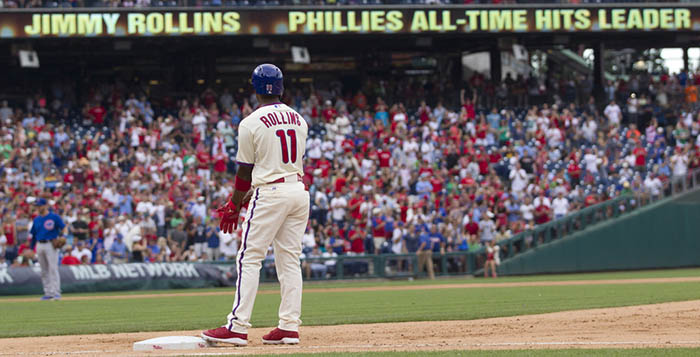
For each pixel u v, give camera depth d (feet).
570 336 54.24
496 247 180.14
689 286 120.98
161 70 250.78
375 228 180.14
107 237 167.32
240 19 214.07
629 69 342.85
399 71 265.95
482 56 299.79
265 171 50.08
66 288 148.66
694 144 222.28
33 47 230.68
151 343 48.32
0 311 98.07
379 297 113.50
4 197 181.37
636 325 61.26
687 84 241.14
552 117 218.18
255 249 49.93
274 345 50.14
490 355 42.29
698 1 234.58
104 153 195.72
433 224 180.96
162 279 156.97
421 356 42.06
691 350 43.86
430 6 220.23
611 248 195.11
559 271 190.70
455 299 104.58
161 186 190.49
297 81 264.31
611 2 229.25
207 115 215.31
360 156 205.05
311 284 166.20
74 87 235.40
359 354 43.14
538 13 223.71
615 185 204.95
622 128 230.68
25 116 215.51
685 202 201.26
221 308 97.86
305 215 51.26
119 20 210.38
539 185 197.36
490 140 215.92
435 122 213.66
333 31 217.36
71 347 52.37
